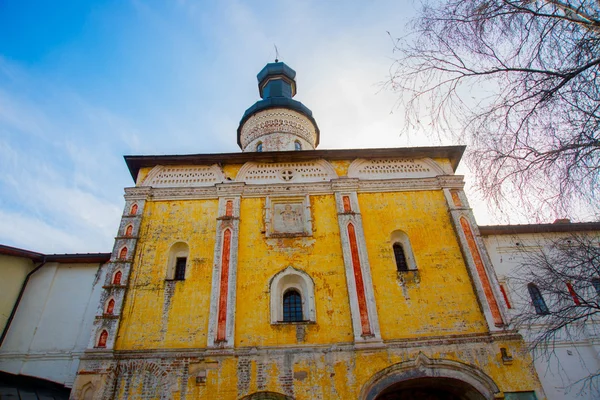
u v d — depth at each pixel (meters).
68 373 14.79
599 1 8.04
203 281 14.82
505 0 8.31
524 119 8.33
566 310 11.59
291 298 15.02
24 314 15.85
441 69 8.97
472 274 14.86
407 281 14.84
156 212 16.66
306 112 26.33
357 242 15.60
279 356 13.14
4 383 13.88
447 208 16.73
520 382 12.79
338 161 18.34
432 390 14.24
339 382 12.67
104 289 14.45
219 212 16.48
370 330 13.62
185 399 12.39
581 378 14.45
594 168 7.86
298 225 16.59
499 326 13.73
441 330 13.79
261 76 30.55
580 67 7.85
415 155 18.44
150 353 13.20
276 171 18.05
